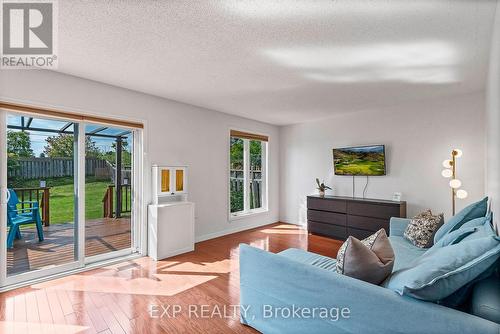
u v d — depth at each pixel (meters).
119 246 3.64
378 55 2.41
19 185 2.78
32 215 2.90
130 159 3.72
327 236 4.65
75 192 3.10
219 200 4.66
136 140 3.62
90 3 1.68
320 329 1.53
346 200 4.39
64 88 2.88
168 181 3.74
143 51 2.35
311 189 5.44
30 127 2.80
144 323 2.03
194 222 3.97
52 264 2.96
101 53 2.39
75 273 2.95
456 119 3.69
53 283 2.70
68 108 2.90
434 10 1.72
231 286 2.66
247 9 1.73
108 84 3.23
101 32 2.03
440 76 2.93
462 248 1.32
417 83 3.16
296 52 2.36
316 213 4.80
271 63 2.60
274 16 1.81
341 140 4.96
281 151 6.00
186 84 3.23
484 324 1.02
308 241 4.39
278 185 6.00
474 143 3.54
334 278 1.48
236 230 5.00
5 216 2.58
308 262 2.24
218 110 4.57
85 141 3.19
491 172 2.15
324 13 1.77
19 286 2.59
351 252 1.51
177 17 1.83
